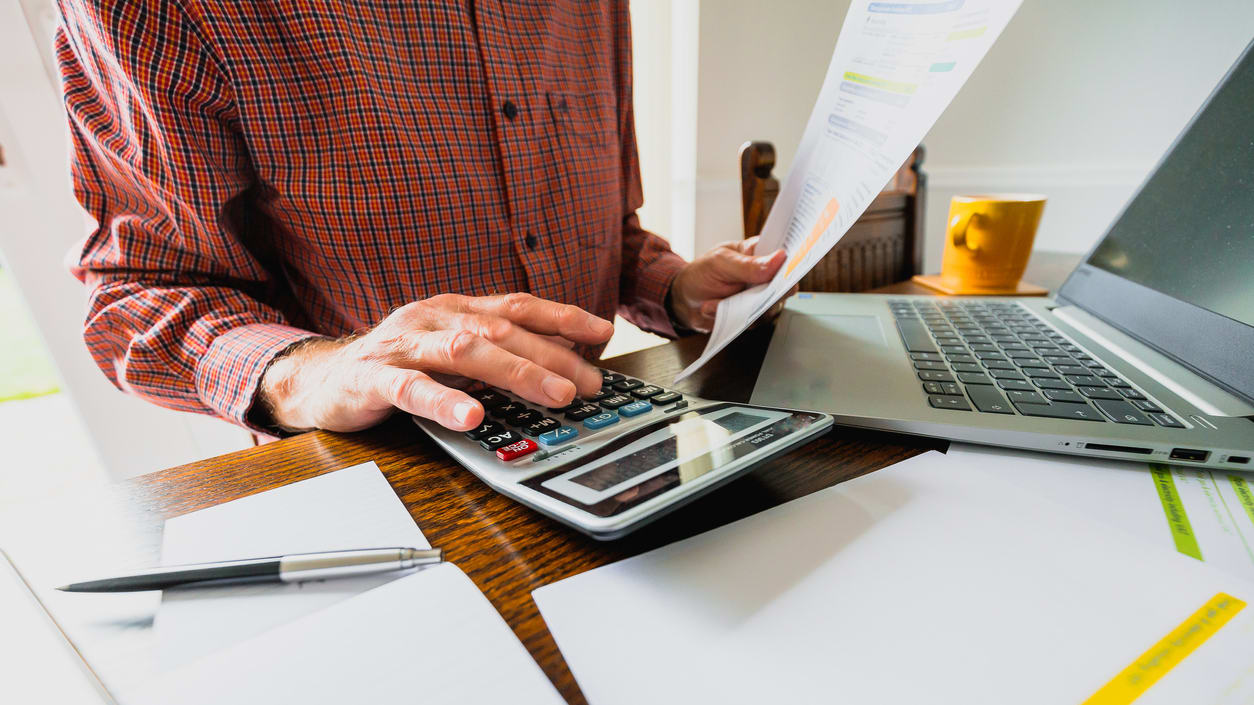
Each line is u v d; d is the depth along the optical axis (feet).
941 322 1.42
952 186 4.11
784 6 3.76
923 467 0.80
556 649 0.51
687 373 0.97
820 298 1.78
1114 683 0.44
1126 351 1.14
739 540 0.64
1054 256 2.81
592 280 2.05
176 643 0.54
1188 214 1.16
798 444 0.73
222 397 1.17
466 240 1.71
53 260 2.76
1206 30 3.25
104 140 1.32
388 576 0.62
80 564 0.66
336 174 1.48
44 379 7.35
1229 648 0.47
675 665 0.48
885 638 0.50
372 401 0.92
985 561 0.59
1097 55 3.53
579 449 0.77
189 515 0.74
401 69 1.54
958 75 0.80
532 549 0.66
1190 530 0.64
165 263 1.36
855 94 1.23
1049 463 0.80
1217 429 0.79
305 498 0.78
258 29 1.33
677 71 3.78
